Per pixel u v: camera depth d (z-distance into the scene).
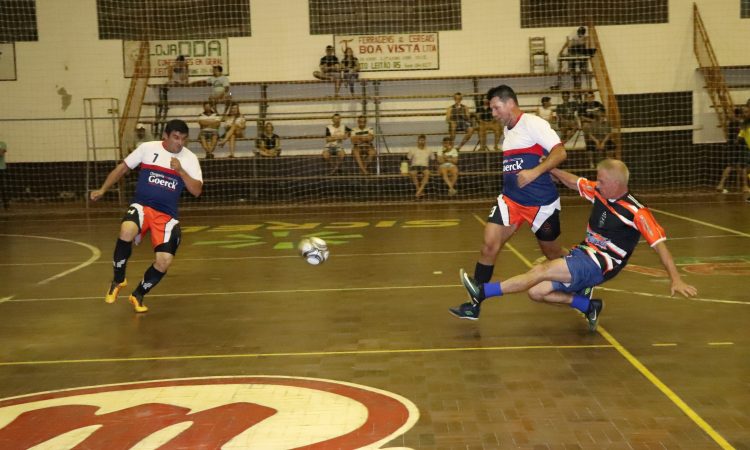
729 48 21.64
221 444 3.90
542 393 4.63
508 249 10.71
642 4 21.55
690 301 7.15
